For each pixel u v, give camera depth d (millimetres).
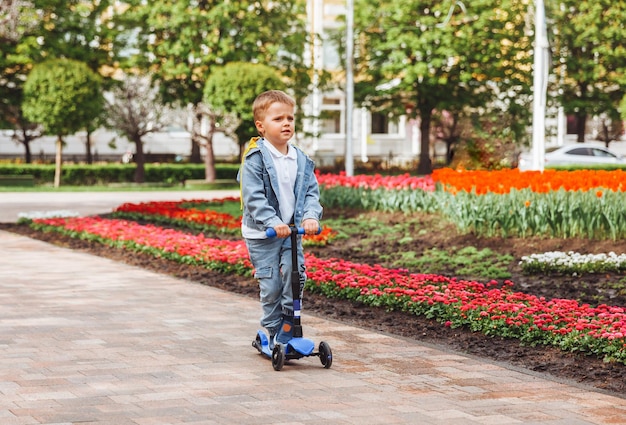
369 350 6906
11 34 33312
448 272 11383
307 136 37781
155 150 42719
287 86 36938
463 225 13508
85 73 31406
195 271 11258
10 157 40375
